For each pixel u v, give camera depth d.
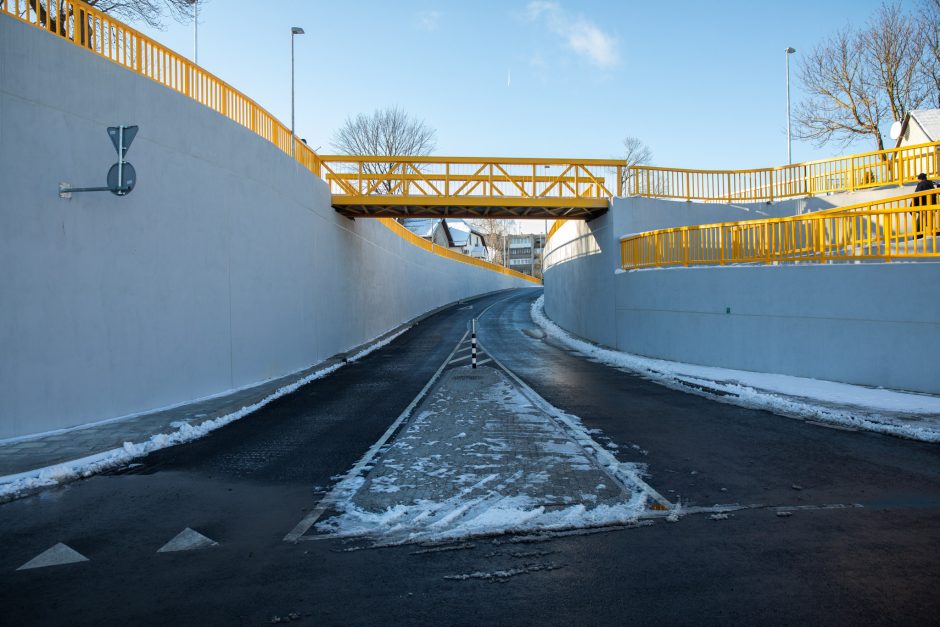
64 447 7.68
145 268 10.34
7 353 8.09
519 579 4.00
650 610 3.52
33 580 4.12
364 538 4.81
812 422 9.12
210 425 9.48
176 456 7.65
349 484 6.32
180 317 11.23
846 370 11.86
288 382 14.30
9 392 8.10
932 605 3.52
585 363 17.91
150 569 4.29
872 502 5.47
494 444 7.76
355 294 24.14
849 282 11.78
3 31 8.02
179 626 3.45
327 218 20.11
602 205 21.45
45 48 8.55
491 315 40.44
